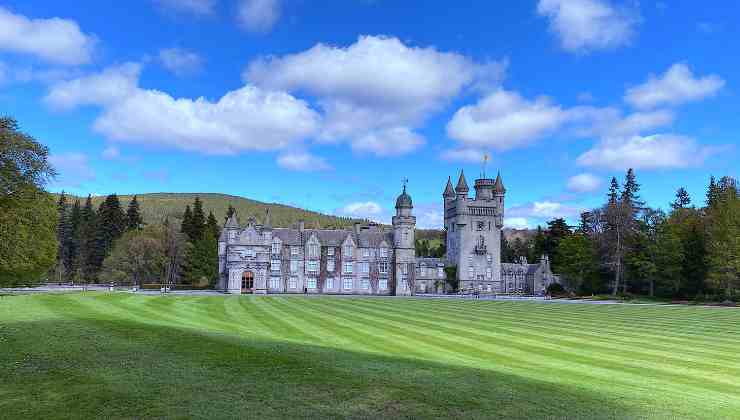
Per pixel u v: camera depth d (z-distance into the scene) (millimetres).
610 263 116562
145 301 52500
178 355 21797
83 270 139875
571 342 34906
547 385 19672
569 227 152375
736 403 18906
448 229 142000
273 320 43781
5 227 51312
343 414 15461
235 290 109562
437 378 19531
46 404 16266
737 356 30719
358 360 22109
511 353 29672
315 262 122188
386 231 131750
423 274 133750
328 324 41844
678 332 42625
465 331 39469
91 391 17266
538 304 80125
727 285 99875
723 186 130875
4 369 19859
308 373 19344
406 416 15469
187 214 147750
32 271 70375
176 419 14930
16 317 31125
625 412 16812
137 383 18078
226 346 23484
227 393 17078
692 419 16438
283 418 15047
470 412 15984
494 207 136750
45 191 57406
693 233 112688
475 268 134250
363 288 123750
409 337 35156
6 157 49500
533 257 158250
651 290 113250
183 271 130625
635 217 118438
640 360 28547
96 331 26625
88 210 147625
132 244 123750
